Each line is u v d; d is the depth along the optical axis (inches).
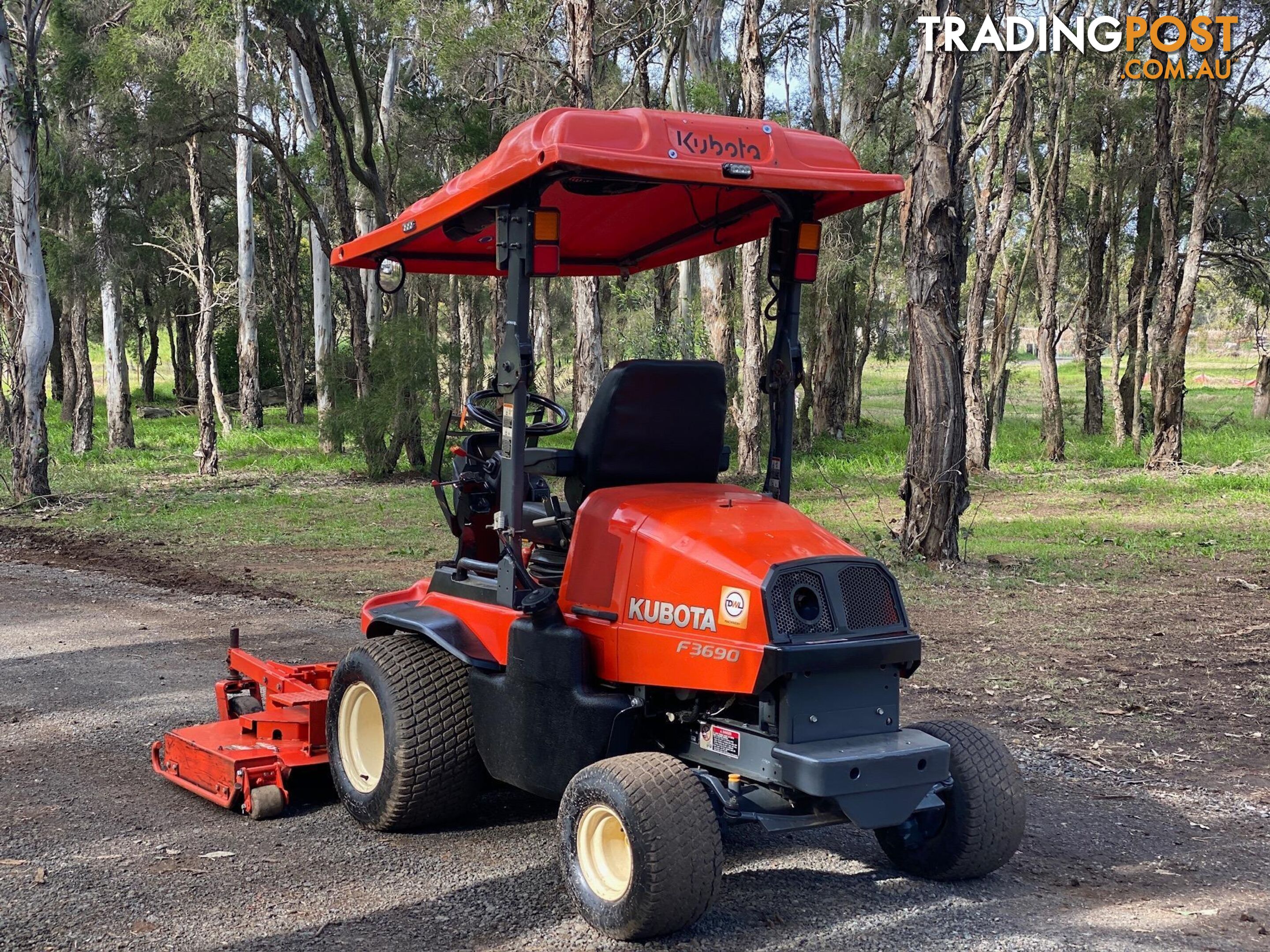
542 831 226.2
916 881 203.2
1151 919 186.4
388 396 1017.5
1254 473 997.8
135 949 172.2
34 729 292.7
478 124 1056.2
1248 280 1526.8
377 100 1355.8
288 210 1847.9
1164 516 754.8
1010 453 1277.1
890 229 1492.4
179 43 967.6
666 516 193.2
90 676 346.0
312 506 828.0
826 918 186.1
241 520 747.4
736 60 1342.3
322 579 526.3
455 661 221.5
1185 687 345.1
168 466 1171.3
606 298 1497.3
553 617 199.2
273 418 2027.6
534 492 227.6
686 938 178.4
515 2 879.1
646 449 210.4
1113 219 1330.0
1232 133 1268.5
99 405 2155.5
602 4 997.2
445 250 261.3
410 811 216.7
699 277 1264.8
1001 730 300.5
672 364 209.9
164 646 386.9
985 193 1056.8
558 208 200.2
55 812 233.6
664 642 185.3
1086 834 227.5
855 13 1332.4
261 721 248.2
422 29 917.8
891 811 176.7
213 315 1189.7
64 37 997.2
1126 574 544.7
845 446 1311.5
